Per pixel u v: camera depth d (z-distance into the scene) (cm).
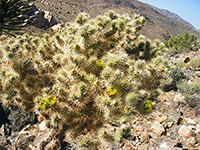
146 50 309
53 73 224
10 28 304
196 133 339
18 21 308
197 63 680
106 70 183
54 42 243
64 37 261
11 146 311
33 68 210
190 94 457
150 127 354
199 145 319
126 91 187
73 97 182
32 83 211
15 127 345
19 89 209
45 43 238
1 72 206
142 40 299
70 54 216
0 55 210
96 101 185
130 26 270
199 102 415
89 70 201
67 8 4294
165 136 334
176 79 523
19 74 200
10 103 241
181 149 299
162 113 395
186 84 493
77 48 201
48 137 294
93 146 219
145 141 325
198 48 1080
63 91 190
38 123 364
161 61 245
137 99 211
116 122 237
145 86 244
